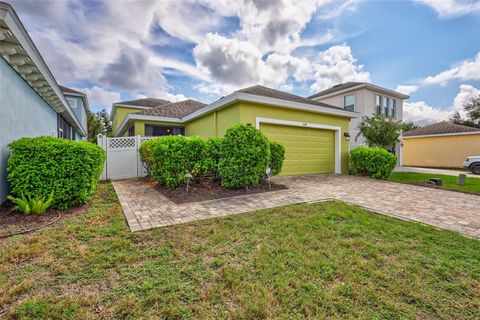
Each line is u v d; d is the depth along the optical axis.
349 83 18.89
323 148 10.21
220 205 4.91
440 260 2.65
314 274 2.33
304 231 3.45
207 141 6.64
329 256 2.70
